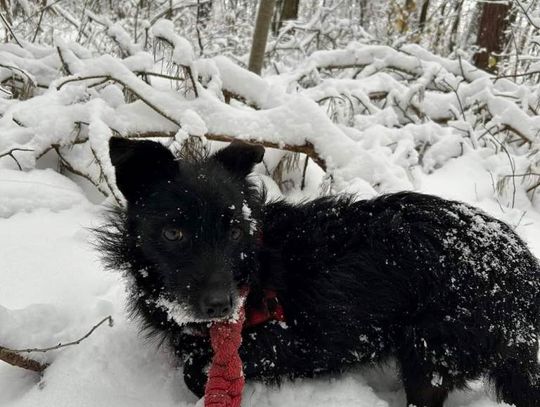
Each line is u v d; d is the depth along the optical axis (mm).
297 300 438
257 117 758
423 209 464
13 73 875
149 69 816
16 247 581
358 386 444
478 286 416
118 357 434
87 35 1164
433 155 970
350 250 448
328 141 754
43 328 440
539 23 1195
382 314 435
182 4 1227
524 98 1088
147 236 396
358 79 1143
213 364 380
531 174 857
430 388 427
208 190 390
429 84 1165
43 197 672
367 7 2111
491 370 426
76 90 771
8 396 411
